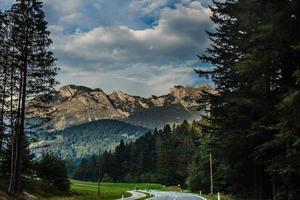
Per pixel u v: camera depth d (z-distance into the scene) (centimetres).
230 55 2462
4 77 4322
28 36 4091
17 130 4175
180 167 15525
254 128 2086
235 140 2347
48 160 6153
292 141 1711
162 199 5497
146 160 18925
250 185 2794
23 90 4138
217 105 2481
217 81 2556
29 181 5284
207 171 7475
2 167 4819
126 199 6081
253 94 2144
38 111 4300
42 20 4119
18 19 4059
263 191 2580
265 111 1997
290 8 1611
